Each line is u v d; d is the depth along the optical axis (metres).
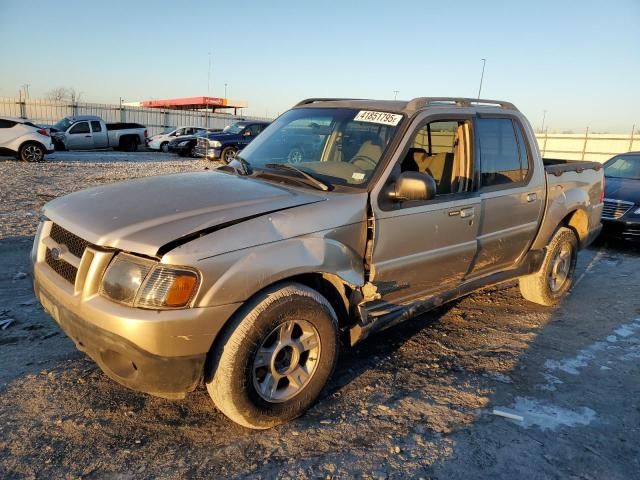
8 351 3.61
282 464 2.62
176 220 2.67
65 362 3.50
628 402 3.44
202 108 49.47
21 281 5.02
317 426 2.97
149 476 2.48
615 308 5.28
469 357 3.99
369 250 3.25
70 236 2.85
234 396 2.66
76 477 2.44
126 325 2.40
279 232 2.79
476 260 4.12
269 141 4.14
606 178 9.13
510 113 4.48
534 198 4.55
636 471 2.74
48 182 12.33
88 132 26.05
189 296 2.46
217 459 2.63
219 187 3.24
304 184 3.37
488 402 3.34
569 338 4.47
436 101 3.85
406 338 4.28
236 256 2.59
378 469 2.63
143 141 28.38
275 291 2.76
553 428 3.09
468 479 2.60
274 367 2.83
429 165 3.75
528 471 2.69
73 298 2.63
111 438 2.74
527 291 5.15
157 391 2.58
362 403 3.24
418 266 3.59
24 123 17.62
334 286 3.15
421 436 2.93
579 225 5.37
